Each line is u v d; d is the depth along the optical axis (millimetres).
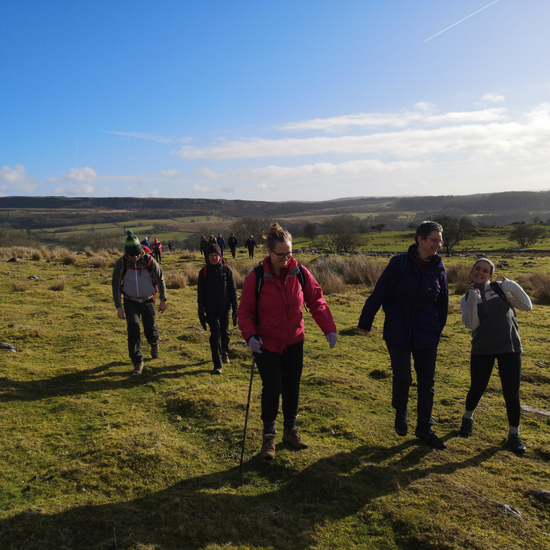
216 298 5441
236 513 2518
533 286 12594
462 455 3258
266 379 3135
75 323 7742
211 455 3240
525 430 3691
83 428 3619
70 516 2416
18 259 17656
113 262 19031
